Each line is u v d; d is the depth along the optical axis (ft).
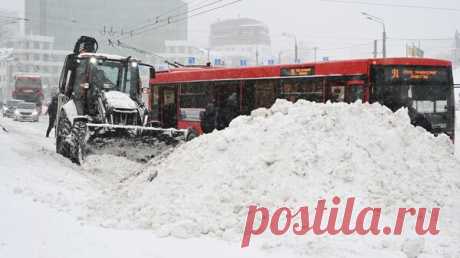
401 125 29.45
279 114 28.55
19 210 25.93
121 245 20.89
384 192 24.29
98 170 41.86
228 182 25.29
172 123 67.56
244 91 57.41
